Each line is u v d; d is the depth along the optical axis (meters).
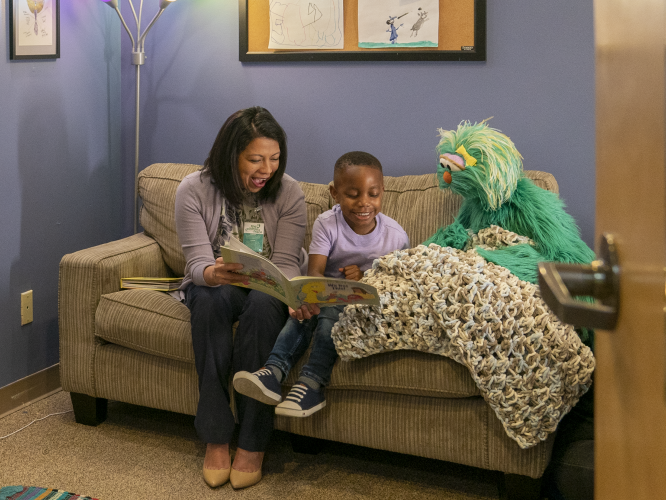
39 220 2.35
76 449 1.97
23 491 1.69
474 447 1.65
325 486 1.80
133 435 2.07
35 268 2.34
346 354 1.67
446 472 1.88
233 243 1.61
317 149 2.54
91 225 2.64
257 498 1.73
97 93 2.62
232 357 1.85
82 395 2.11
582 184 2.24
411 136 2.40
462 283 1.55
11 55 2.16
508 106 2.27
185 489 1.77
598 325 0.53
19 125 2.23
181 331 1.90
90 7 2.55
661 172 0.42
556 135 2.24
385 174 2.46
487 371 1.52
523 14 2.21
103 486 1.77
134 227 2.69
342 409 1.77
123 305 2.01
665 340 0.40
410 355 1.66
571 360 1.55
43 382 2.38
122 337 1.99
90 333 2.05
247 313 1.80
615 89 0.56
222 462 1.80
